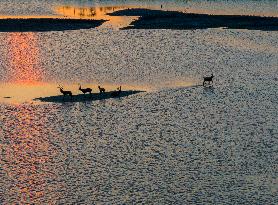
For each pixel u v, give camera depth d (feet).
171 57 583.17
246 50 619.26
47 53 594.24
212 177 293.64
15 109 404.16
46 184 284.00
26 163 309.63
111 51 609.01
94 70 524.11
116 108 412.36
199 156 321.93
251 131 363.97
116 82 483.10
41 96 437.99
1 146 334.44
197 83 483.10
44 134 356.18
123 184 284.61
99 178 291.58
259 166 307.78
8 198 268.21
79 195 272.10
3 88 459.32
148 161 314.35
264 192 276.41
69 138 349.61
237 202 265.34
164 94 449.06
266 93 453.17
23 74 505.66
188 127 372.38
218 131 364.17
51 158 317.22
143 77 501.56
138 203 264.11
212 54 599.16
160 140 347.77
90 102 425.69
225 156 321.93
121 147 335.67
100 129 367.25
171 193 274.77
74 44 642.22
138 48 626.64
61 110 404.98
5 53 590.96
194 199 268.21
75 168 303.89
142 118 390.83
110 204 262.67
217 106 418.92
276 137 352.28
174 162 313.32
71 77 497.87
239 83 483.10
